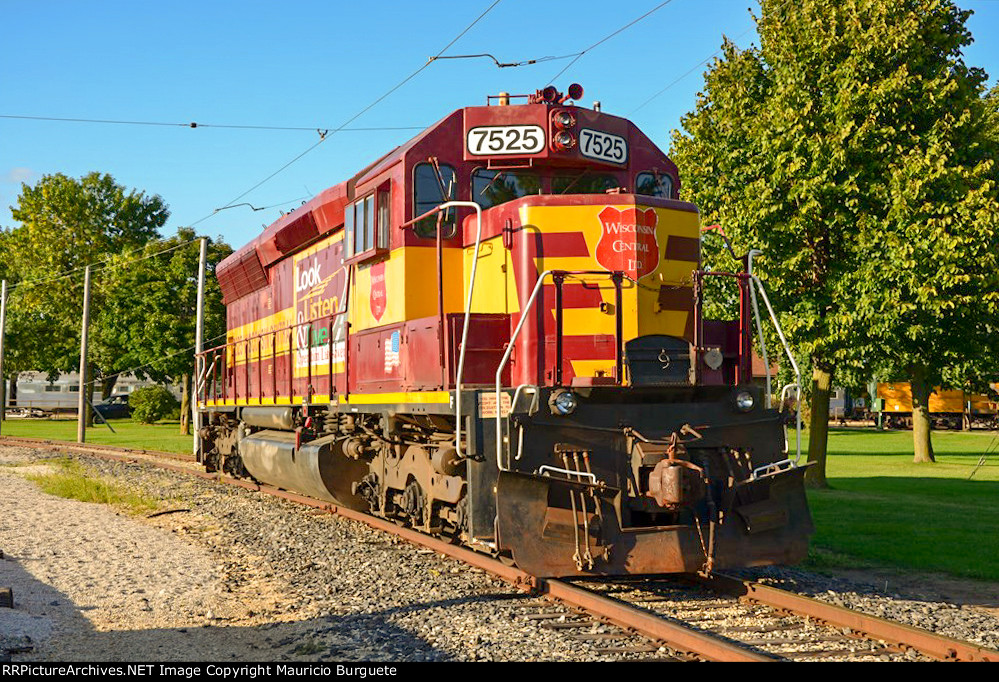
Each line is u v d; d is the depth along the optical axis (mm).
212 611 8148
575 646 6750
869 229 15477
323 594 8727
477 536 8320
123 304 40719
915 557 10672
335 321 12734
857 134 15195
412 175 9977
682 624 7410
